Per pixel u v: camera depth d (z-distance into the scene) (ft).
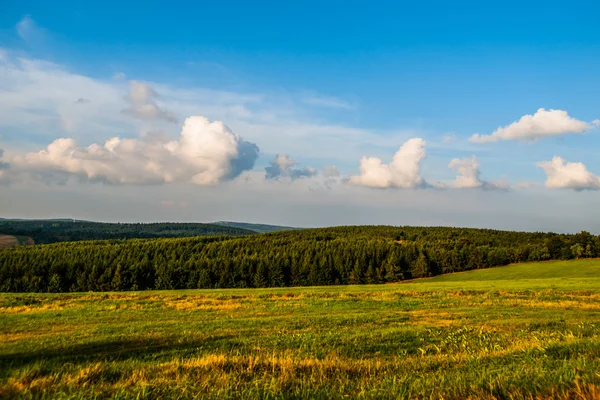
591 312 69.15
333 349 35.37
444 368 24.23
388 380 19.83
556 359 23.11
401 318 62.49
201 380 21.74
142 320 65.82
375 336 43.01
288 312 75.61
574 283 147.64
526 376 17.94
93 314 74.49
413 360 27.96
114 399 18.35
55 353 36.40
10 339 46.16
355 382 20.89
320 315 68.90
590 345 26.53
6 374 25.03
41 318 69.21
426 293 113.80
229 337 45.70
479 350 31.83
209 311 78.64
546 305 80.79
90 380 23.03
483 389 16.49
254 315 71.31
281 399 17.16
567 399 14.57
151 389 19.63
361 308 81.05
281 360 26.21
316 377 22.17
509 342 34.68
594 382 15.97
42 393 19.66
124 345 40.81
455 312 71.31
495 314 66.64
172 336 46.73
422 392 16.75
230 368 25.57
